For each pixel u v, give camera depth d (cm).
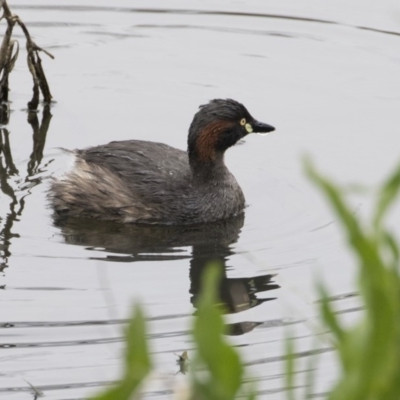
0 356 996
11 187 1443
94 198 1380
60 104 1755
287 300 1127
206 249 1278
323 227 1337
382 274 344
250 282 1178
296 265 1221
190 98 1783
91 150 1444
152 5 2156
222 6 2156
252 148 1609
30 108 1728
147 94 1802
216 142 1392
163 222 1376
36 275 1178
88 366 976
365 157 1545
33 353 1002
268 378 948
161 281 1170
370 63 1930
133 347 362
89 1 2153
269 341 1032
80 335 1040
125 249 1272
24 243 1273
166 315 1078
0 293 1130
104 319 1073
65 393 924
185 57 1956
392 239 352
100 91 1812
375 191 380
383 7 2150
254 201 1435
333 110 1731
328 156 1554
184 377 925
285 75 1881
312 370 471
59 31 2047
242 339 1040
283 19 2108
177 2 2172
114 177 1391
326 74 1883
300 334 1045
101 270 1198
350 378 363
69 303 1109
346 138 1622
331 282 1167
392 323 346
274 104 1756
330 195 346
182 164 1438
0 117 1700
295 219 1368
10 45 1720
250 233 1332
